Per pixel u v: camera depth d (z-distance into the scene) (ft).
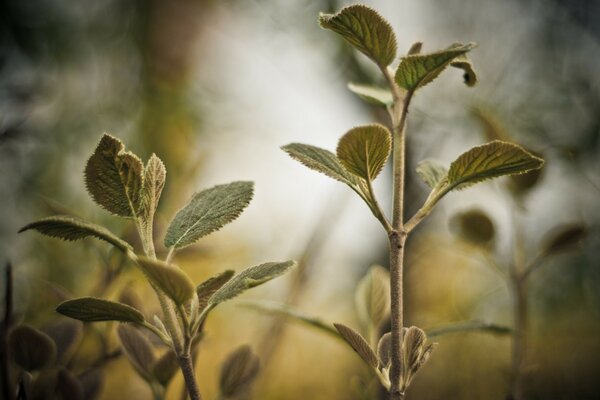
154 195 1.43
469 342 3.70
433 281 4.27
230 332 3.86
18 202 4.12
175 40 6.03
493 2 4.97
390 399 1.42
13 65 4.64
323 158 1.51
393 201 1.46
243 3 5.53
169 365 1.67
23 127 3.03
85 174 1.38
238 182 1.51
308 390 4.49
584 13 5.04
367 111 4.53
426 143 3.81
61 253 3.37
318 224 3.28
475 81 1.57
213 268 3.99
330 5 5.06
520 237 2.40
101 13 5.65
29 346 1.67
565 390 3.40
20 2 4.88
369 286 1.89
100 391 1.86
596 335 4.00
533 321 4.29
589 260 4.38
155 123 5.63
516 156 1.45
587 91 4.62
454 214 2.31
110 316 1.38
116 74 5.70
